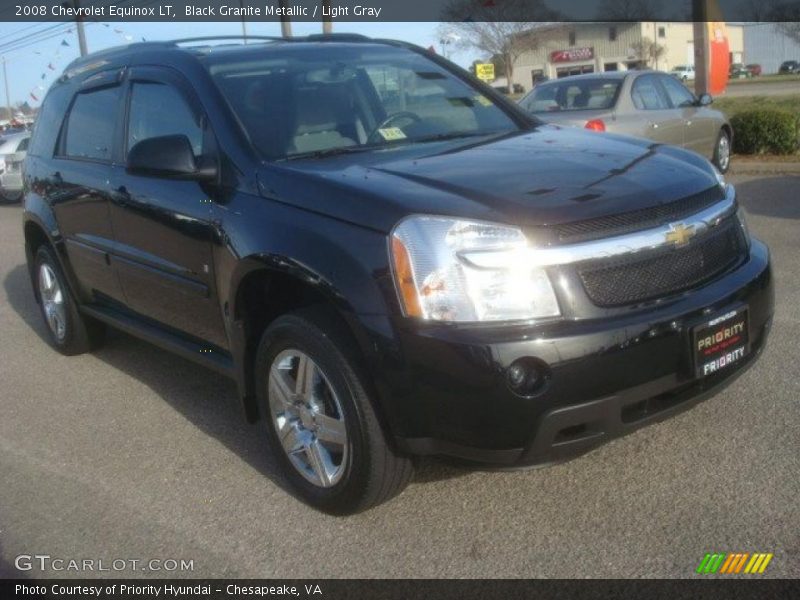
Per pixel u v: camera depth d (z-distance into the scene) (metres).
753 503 3.48
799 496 3.49
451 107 4.74
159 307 4.79
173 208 4.31
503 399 3.03
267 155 3.99
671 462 3.86
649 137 10.52
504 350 3.00
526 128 4.67
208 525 3.74
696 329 3.26
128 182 4.74
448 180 3.47
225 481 4.13
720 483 3.65
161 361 6.05
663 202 3.40
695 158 4.04
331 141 4.21
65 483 4.26
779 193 10.24
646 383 3.20
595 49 54.75
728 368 3.51
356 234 3.31
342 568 3.33
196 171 4.04
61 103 5.99
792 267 6.92
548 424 3.08
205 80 4.39
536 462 3.21
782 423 4.13
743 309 3.48
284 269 3.51
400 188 3.39
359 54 4.92
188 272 4.32
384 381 3.19
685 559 3.16
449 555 3.34
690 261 3.41
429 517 3.61
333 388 3.45
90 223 5.27
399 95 4.71
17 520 3.92
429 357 3.08
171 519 3.82
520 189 3.36
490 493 3.75
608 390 3.12
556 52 54.94
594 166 3.66
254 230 3.71
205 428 4.80
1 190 17.89
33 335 7.06
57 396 5.51
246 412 4.15
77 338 6.14
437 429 3.16
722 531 3.31
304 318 3.51
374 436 3.36
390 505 3.72
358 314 3.22
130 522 3.82
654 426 4.20
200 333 4.50
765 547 3.19
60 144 5.86
